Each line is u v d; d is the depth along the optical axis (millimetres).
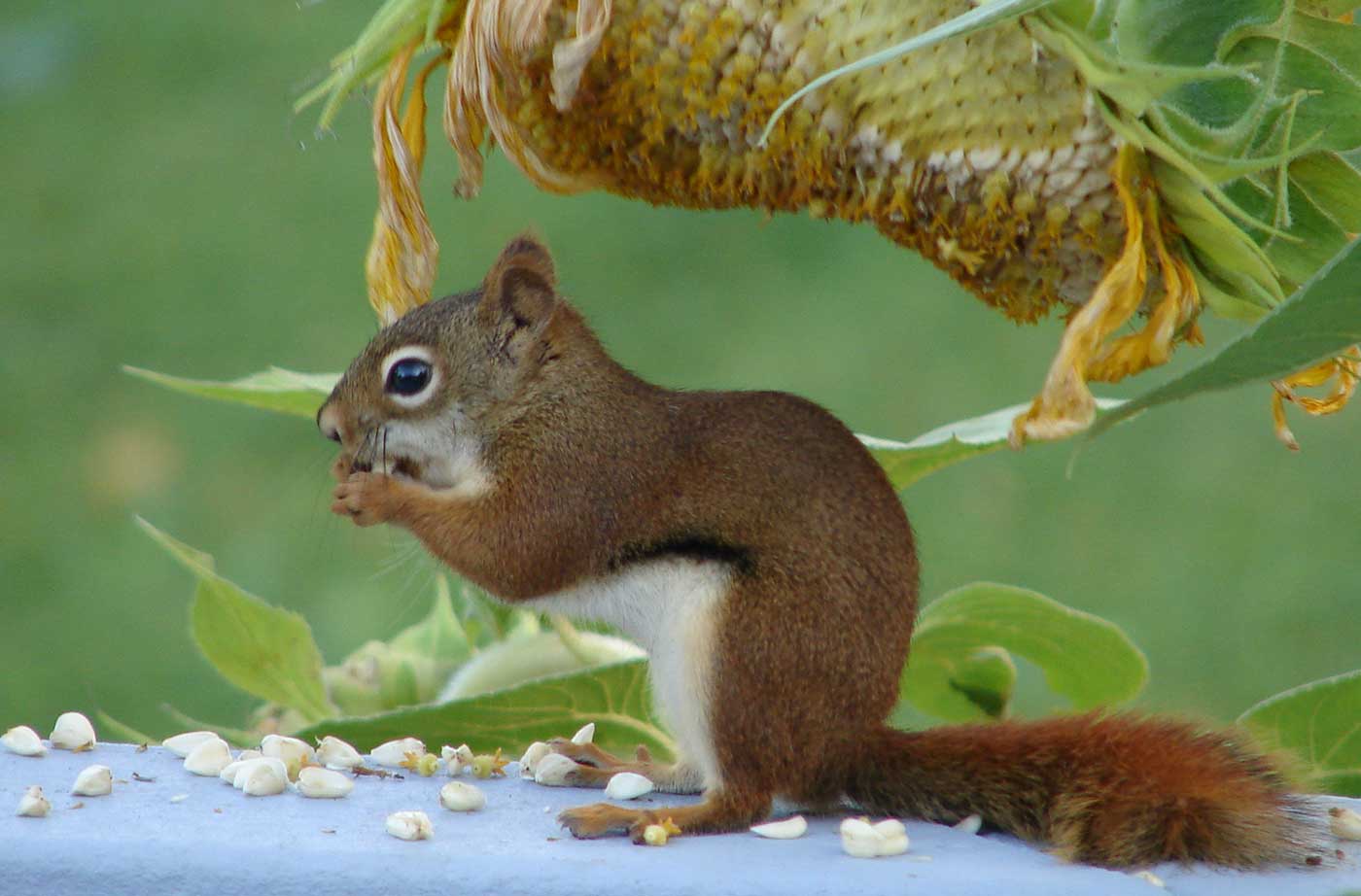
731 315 5402
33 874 3162
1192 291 3193
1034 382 5023
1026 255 3209
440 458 3303
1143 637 4203
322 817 3195
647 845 3186
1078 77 3193
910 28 3203
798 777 3209
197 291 5562
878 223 3219
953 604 3330
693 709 3215
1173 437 5020
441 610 3373
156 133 6410
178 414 5281
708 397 3264
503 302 3297
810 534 3219
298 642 3324
